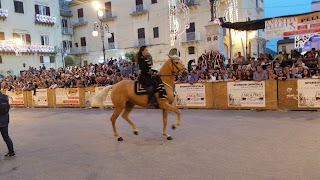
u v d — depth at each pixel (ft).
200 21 106.52
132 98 25.80
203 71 46.34
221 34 59.31
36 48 120.57
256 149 20.98
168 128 30.27
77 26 142.10
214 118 34.09
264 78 38.65
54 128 35.37
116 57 129.70
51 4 129.90
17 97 63.52
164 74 25.71
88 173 18.54
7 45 110.32
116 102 26.53
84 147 25.11
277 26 44.04
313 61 46.47
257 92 37.52
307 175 15.81
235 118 33.19
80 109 52.65
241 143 22.79
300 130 25.63
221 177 16.30
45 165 20.86
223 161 18.92
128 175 17.67
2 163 22.08
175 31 109.40
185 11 107.65
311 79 34.32
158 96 24.97
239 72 42.11
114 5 128.47
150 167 18.80
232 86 39.11
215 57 55.42
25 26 119.14
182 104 43.19
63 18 141.49
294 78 35.88
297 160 18.19
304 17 41.81
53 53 128.57
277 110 36.37
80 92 54.39
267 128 27.22
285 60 47.88
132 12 121.49
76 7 142.31
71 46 144.25
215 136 25.54
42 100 59.82
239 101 38.81
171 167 18.49
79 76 62.90
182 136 26.43
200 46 107.14
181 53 111.55
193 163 18.94
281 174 16.16
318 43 70.79
